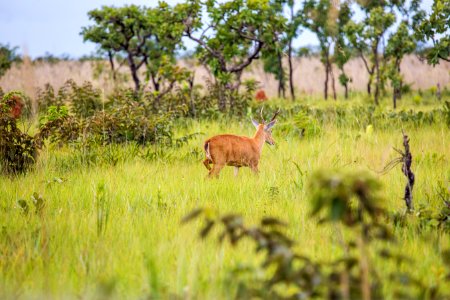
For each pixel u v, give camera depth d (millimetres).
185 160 37281
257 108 60500
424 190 27469
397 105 73125
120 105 46250
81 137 37906
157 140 40969
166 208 25344
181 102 58219
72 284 17000
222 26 62469
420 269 18172
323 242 20438
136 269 18219
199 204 26203
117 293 16094
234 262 18281
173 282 16844
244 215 25062
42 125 38625
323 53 88812
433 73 95062
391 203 25766
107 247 20234
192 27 63531
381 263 18078
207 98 60438
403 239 21234
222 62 63688
